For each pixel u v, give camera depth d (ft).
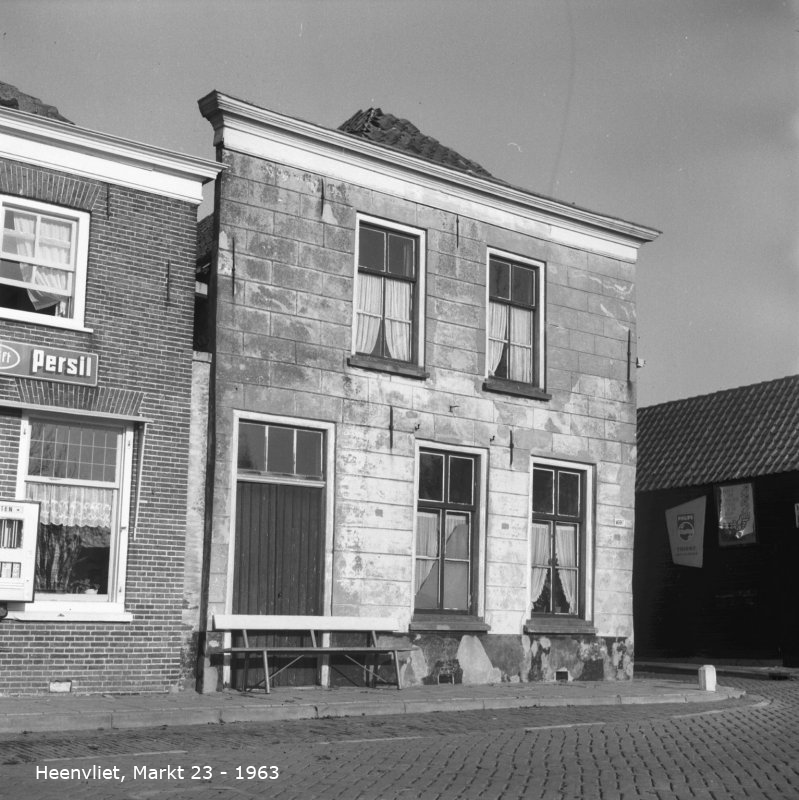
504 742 33.06
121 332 45.34
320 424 50.93
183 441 46.55
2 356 42.11
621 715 42.93
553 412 59.88
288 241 50.65
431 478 55.01
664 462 90.38
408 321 55.11
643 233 64.80
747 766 28.19
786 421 85.10
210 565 46.47
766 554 81.25
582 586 60.23
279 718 40.19
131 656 44.09
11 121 42.86
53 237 44.55
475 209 57.77
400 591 52.54
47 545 42.80
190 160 47.32
